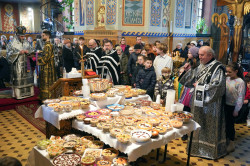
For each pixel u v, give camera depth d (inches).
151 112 124.6
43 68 242.8
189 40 515.8
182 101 161.6
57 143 111.9
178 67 212.4
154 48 258.8
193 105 140.0
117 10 373.1
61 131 134.4
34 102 259.8
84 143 116.6
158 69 200.7
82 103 124.1
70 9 496.7
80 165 95.6
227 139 151.3
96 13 417.4
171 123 111.8
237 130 191.6
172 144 161.8
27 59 260.7
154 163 135.3
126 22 385.7
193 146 144.1
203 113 138.1
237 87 145.6
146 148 94.7
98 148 111.3
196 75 141.6
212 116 136.1
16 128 187.0
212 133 137.7
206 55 131.0
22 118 211.5
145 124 109.3
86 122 113.7
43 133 177.0
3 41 317.7
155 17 400.5
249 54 428.8
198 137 142.2
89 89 135.7
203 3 624.7
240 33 342.6
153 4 391.9
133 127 107.8
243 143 166.7
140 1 384.2
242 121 209.6
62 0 475.8
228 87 147.9
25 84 261.9
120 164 94.8
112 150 107.7
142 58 203.3
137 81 187.8
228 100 149.1
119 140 92.9
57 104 129.0
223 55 380.2
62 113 117.6
